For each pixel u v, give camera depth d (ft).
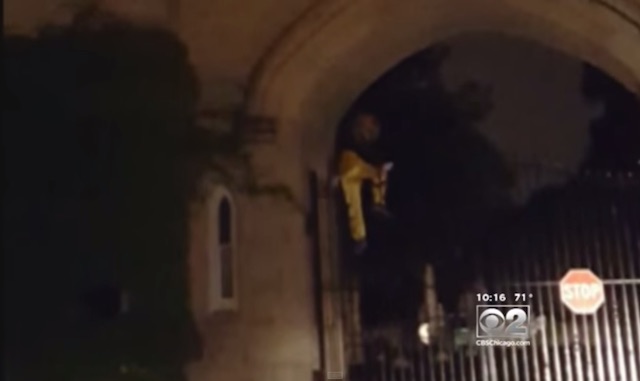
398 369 30.42
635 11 28.96
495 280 31.50
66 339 26.96
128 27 28.27
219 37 28.86
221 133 28.78
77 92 27.96
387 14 29.66
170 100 28.35
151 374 27.09
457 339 30.68
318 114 30.96
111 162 27.81
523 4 30.45
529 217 32.22
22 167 27.58
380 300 31.24
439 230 32.37
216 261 28.40
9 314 26.78
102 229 27.55
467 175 33.24
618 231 31.55
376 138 33.09
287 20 28.99
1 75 27.71
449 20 31.53
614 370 30.32
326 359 29.81
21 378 26.55
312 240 30.58
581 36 31.01
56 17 28.17
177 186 28.12
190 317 27.78
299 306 29.45
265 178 29.12
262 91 29.01
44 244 27.32
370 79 32.27
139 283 27.43
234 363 28.12
